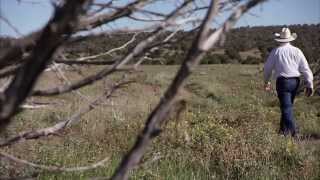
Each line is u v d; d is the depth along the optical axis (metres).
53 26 1.39
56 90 1.92
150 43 2.32
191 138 8.16
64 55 2.67
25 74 1.41
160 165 7.25
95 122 9.23
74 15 1.39
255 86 26.42
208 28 1.62
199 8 2.23
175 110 1.67
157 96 14.30
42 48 1.42
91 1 1.46
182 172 7.21
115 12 2.20
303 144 9.06
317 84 17.64
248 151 7.69
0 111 1.39
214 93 22.22
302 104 16.05
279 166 7.65
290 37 10.11
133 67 2.11
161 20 2.31
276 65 10.05
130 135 8.89
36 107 2.78
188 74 1.60
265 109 13.46
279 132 9.84
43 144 7.41
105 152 8.03
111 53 2.63
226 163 7.48
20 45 1.65
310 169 7.50
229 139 8.32
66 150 7.40
